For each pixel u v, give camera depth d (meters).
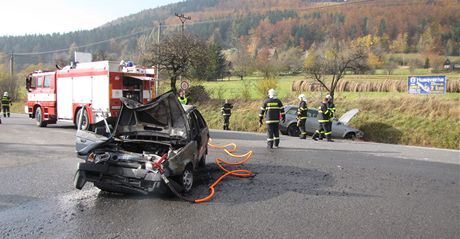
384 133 17.81
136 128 6.87
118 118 6.88
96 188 6.39
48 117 17.11
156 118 6.77
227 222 4.81
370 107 20.12
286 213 5.20
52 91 16.77
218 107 25.23
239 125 21.88
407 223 4.87
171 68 28.38
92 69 14.70
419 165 9.01
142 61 29.08
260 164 8.70
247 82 31.03
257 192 6.26
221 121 22.94
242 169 8.08
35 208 5.32
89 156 5.84
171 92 6.34
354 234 4.46
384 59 49.69
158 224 4.72
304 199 5.89
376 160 9.61
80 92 15.27
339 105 21.22
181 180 6.01
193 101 26.94
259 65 45.22
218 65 44.03
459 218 5.10
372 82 30.34
